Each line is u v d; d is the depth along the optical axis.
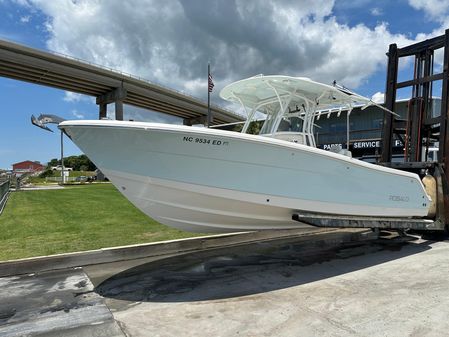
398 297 4.22
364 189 5.88
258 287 4.72
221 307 4.04
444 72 7.44
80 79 47.56
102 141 4.64
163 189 4.92
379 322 3.53
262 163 4.95
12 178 33.19
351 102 6.68
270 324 3.55
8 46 39.84
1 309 3.99
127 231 7.61
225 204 5.11
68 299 4.28
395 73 8.55
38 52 42.16
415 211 6.70
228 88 6.51
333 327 3.44
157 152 4.66
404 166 7.80
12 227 8.16
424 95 8.20
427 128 8.46
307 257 6.27
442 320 3.54
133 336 3.33
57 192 21.72
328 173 5.45
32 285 4.76
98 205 13.03
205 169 4.80
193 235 7.18
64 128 4.63
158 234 7.28
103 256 5.80
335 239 7.83
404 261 5.95
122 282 4.89
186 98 58.72
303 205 5.30
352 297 4.27
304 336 3.27
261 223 5.61
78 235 7.17
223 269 5.51
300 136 6.16
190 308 4.02
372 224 5.89
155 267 5.58
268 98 6.74
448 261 5.88
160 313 3.88
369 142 19.81
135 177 4.82
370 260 6.06
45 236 7.08
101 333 3.40
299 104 6.48
